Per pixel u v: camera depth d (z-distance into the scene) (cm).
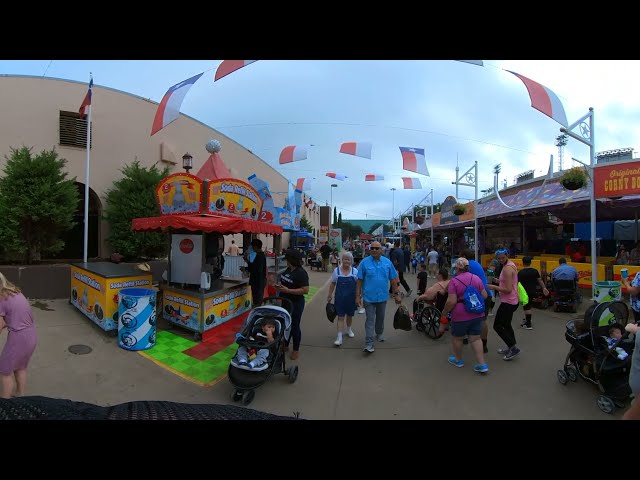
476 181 1584
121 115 1268
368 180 1795
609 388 399
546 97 686
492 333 726
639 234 1580
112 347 576
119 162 1260
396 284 661
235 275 1258
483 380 487
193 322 649
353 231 10244
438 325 682
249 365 424
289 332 482
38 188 861
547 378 494
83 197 1198
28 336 371
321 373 513
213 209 717
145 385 462
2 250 882
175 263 742
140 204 1134
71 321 686
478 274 612
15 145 1062
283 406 410
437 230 2603
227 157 1930
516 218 1596
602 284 803
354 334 721
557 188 1316
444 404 414
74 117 1162
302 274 561
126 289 605
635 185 807
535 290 755
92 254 1222
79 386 448
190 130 1583
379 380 488
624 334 410
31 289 835
